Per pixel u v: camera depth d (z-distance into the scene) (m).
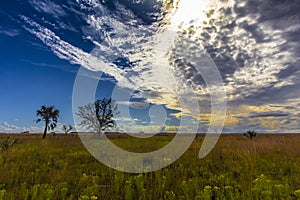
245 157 7.38
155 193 3.96
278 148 9.29
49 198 3.61
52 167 6.33
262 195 3.54
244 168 5.84
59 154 8.59
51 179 4.85
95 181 4.86
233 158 7.67
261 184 4.02
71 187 4.45
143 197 3.85
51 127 21.16
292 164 6.16
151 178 4.84
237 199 3.57
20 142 13.56
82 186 4.55
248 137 16.47
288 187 3.96
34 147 10.79
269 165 6.14
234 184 4.53
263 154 8.20
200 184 4.59
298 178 4.70
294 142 11.05
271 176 5.21
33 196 3.63
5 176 4.93
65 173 5.34
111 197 3.95
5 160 6.86
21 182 4.73
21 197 3.68
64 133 25.39
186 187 4.19
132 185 4.58
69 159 7.43
